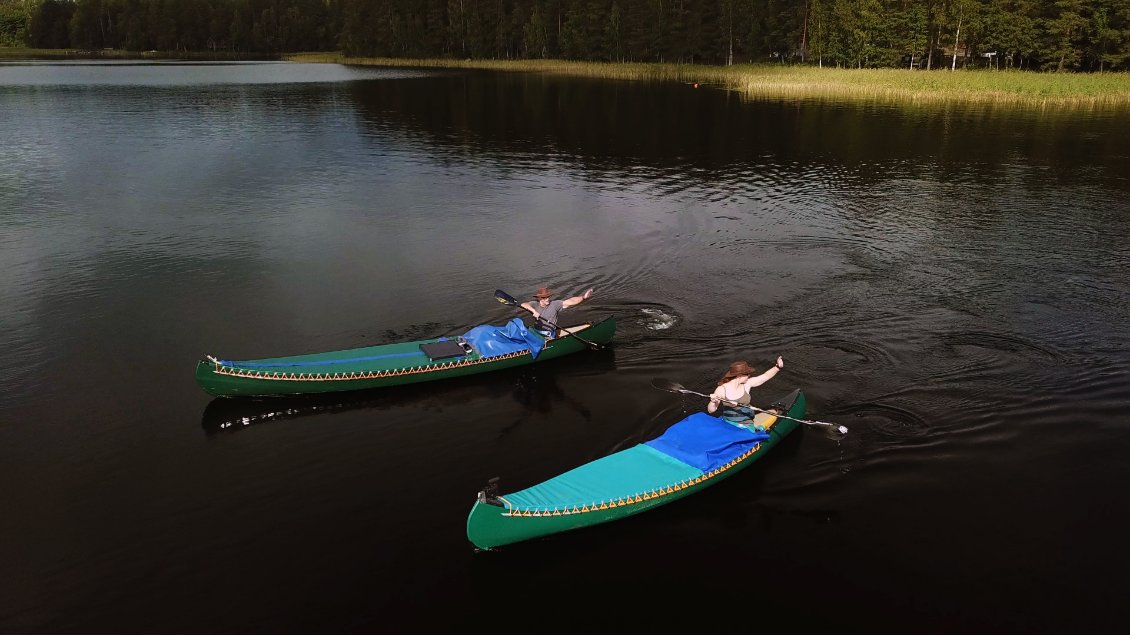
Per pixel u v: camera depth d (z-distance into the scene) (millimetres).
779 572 6641
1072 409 9273
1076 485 7832
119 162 25031
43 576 6582
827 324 11852
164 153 26875
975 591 6434
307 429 8945
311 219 18297
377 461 8297
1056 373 10195
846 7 63594
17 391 9750
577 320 12039
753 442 8125
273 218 18344
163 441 8656
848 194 21031
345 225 17781
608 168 24953
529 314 12266
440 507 7504
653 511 7434
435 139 30906
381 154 27391
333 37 123500
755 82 54000
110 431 8852
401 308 12570
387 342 11234
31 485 7836
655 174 23953
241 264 14820
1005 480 7918
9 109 38625
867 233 17078
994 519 7336
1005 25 56750
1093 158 26188
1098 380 9984
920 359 10617
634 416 9203
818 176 23500
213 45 122062
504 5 94562
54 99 43750
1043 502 7574
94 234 16734
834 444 8570
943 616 6168
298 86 55281
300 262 14984
